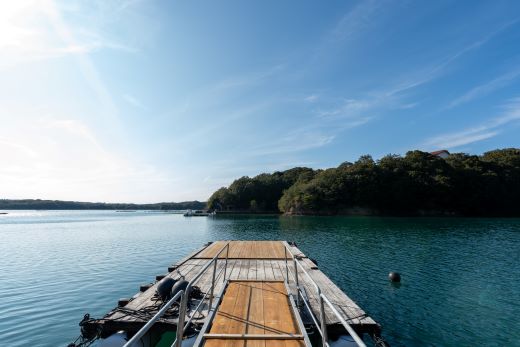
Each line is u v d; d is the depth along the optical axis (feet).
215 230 145.59
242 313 19.97
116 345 20.17
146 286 30.63
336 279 49.85
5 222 234.79
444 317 34.09
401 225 151.02
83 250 86.63
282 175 410.11
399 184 229.86
